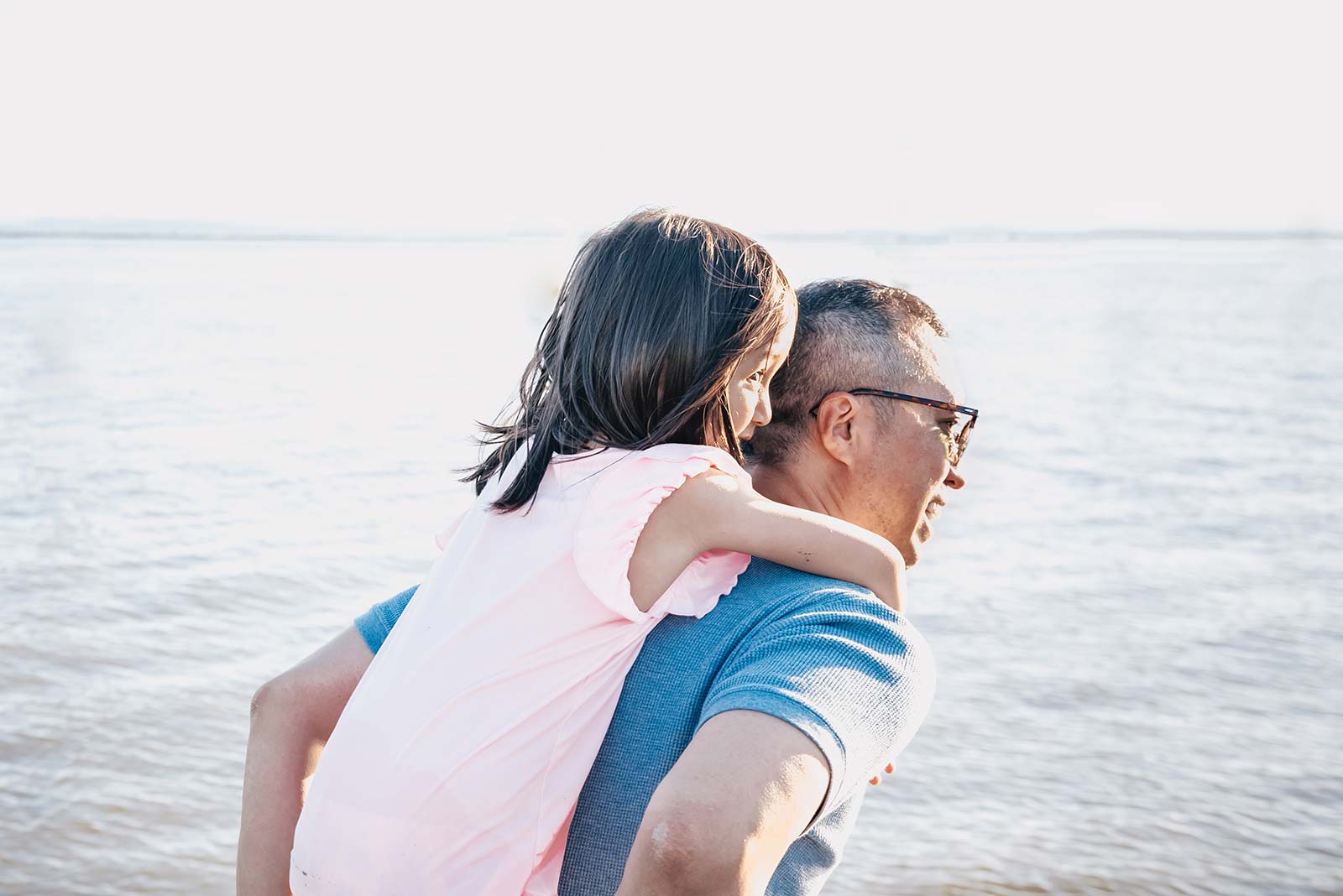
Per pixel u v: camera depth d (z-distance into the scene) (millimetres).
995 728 9617
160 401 26828
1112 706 10078
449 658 1356
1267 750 9289
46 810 7703
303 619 11727
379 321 48219
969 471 21469
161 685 9836
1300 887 7395
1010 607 12914
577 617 1343
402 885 1304
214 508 16438
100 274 81000
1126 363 37781
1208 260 129625
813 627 1227
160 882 6992
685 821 1042
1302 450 23797
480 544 1443
